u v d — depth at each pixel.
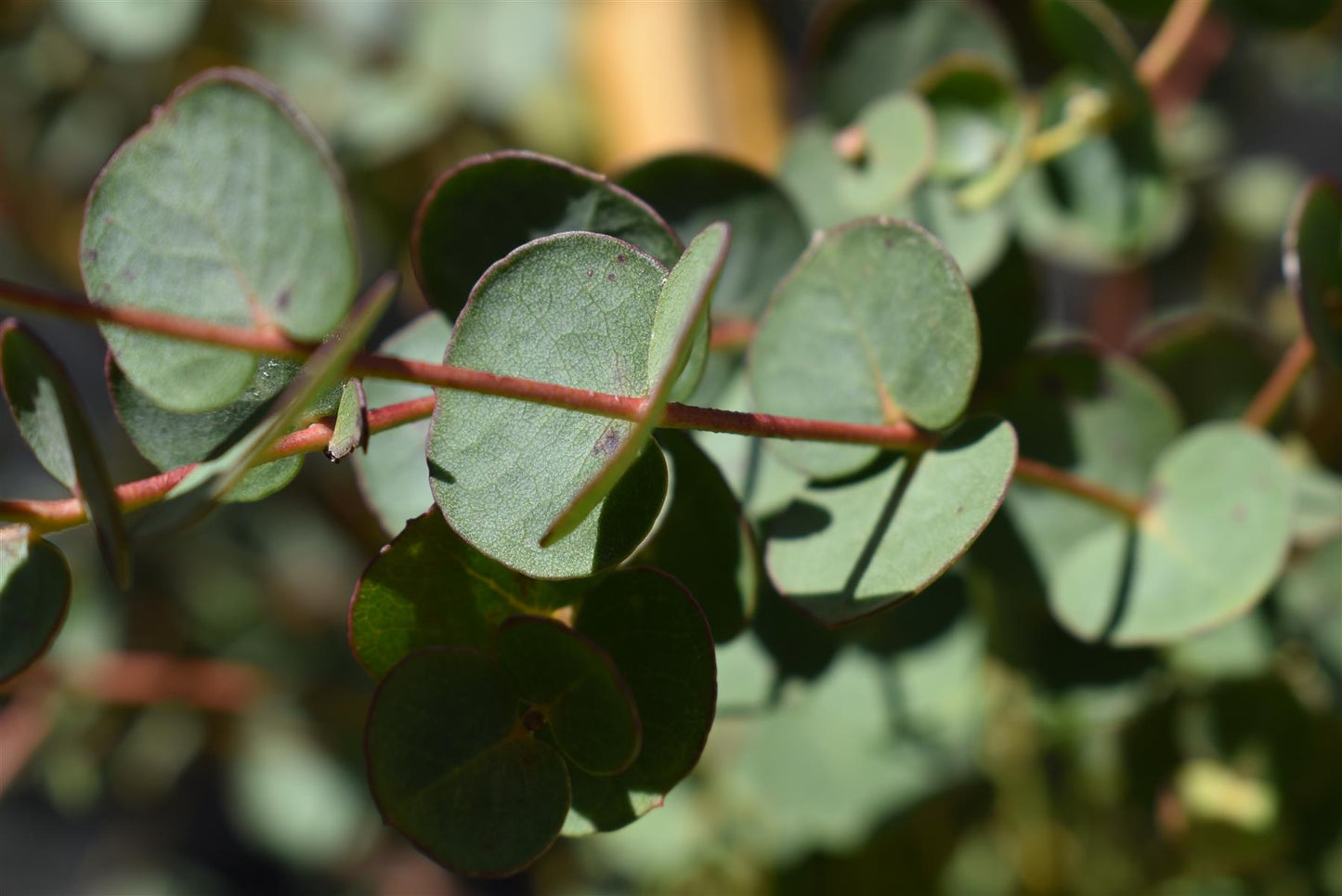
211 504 0.33
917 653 0.43
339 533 0.72
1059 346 0.41
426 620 0.35
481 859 0.34
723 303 0.40
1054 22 0.43
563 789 0.34
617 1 0.67
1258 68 0.70
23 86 0.65
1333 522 0.42
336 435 0.34
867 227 0.36
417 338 0.37
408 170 0.64
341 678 0.68
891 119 0.42
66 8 0.55
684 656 0.35
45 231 0.70
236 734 0.69
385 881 0.76
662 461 0.34
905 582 0.35
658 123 0.65
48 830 0.86
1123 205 0.44
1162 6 0.45
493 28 0.63
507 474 0.34
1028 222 0.45
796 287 0.37
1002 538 0.41
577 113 0.66
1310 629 0.45
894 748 0.52
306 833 0.70
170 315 0.34
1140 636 0.40
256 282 0.34
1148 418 0.41
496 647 0.34
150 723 0.67
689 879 0.59
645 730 0.35
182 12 0.54
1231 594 0.40
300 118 0.33
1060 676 0.43
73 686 0.62
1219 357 0.44
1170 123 0.62
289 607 0.71
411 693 0.34
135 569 0.68
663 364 0.33
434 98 0.60
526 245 0.34
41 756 0.65
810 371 0.37
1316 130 0.81
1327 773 0.47
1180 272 0.67
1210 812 0.47
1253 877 0.51
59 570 0.34
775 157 0.64
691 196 0.40
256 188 0.34
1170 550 0.40
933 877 0.58
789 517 0.36
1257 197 0.67
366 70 0.62
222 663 0.68
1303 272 0.39
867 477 0.36
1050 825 0.57
